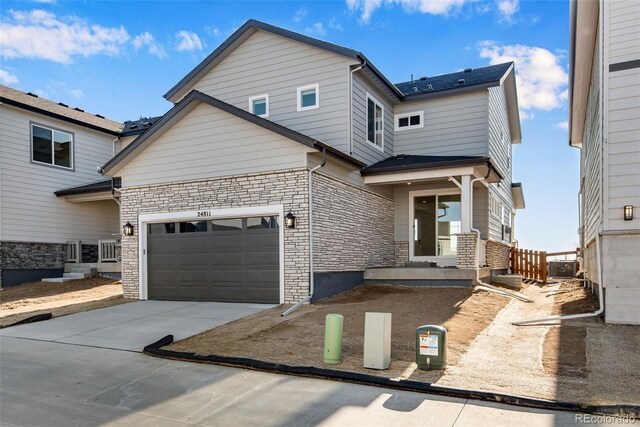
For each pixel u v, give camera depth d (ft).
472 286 40.04
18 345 25.53
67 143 59.98
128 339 26.13
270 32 45.32
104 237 63.98
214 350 22.86
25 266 53.36
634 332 24.58
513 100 62.28
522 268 61.16
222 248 38.52
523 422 13.91
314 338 24.63
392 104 52.60
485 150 48.19
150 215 41.50
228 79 48.39
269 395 16.80
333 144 42.24
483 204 47.98
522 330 26.71
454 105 49.93
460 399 16.01
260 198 36.63
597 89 31.76
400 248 50.80
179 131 40.32
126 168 42.91
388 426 13.79
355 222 42.47
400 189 51.37
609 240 27.17
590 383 17.06
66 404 16.25
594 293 36.04
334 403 15.84
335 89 42.50
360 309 31.68
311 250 34.78
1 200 51.26
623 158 27.04
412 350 22.17
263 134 36.68
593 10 30.66
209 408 15.66
